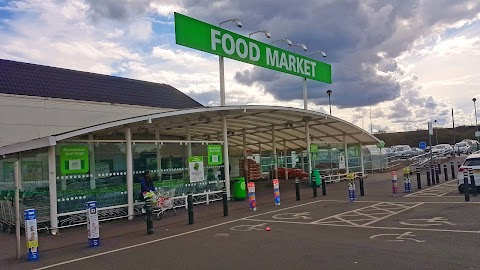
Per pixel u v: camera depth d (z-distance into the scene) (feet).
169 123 66.39
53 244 36.60
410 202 49.73
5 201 44.42
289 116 77.05
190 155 57.93
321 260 25.00
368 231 33.35
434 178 76.64
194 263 26.30
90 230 34.58
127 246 33.63
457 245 26.94
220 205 57.06
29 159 44.68
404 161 139.64
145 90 101.91
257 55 70.95
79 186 45.24
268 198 63.57
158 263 26.99
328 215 43.45
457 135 290.97
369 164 115.65
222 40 63.52
